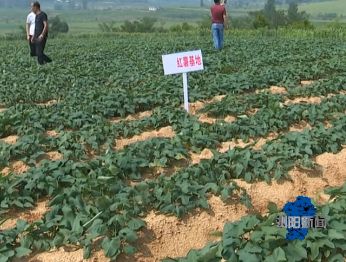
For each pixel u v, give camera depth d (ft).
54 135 21.95
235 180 16.96
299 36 71.31
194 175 16.42
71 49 55.98
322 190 17.61
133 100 26.27
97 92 27.89
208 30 89.15
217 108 24.75
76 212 14.38
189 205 15.02
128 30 123.13
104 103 25.52
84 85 31.42
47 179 16.21
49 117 23.66
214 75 33.22
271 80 31.53
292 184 17.29
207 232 14.90
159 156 18.38
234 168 16.99
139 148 18.75
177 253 14.19
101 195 15.39
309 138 19.34
